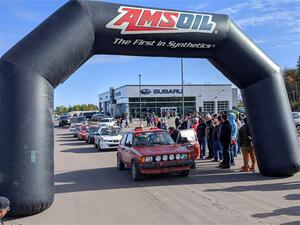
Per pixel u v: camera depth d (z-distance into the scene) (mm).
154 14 9375
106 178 11430
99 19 8805
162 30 9406
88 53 9023
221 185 9414
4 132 7223
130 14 9109
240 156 15086
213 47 10148
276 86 10422
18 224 6738
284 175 10242
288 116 10398
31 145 7312
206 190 8906
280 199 7723
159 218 6766
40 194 7293
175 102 70688
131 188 9609
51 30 8156
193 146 12234
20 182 7141
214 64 10961
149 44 9516
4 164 7141
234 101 76250
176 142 12750
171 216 6852
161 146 11172
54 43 8031
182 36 9641
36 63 7719
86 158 17578
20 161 7188
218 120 13781
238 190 8742
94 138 24141
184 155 10477
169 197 8367
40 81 7691
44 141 7516
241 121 17906
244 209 7066
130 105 69500
